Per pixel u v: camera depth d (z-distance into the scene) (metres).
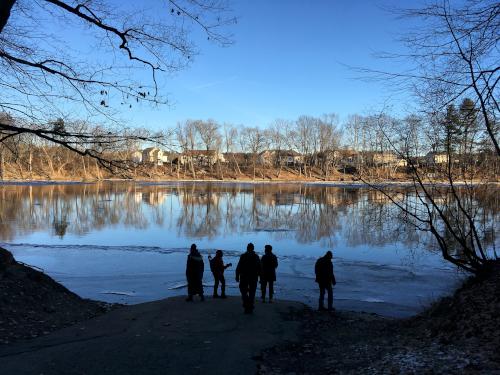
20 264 11.81
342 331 9.85
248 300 10.52
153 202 49.84
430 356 6.61
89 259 20.50
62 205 44.97
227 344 8.13
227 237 27.14
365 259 20.42
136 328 9.04
